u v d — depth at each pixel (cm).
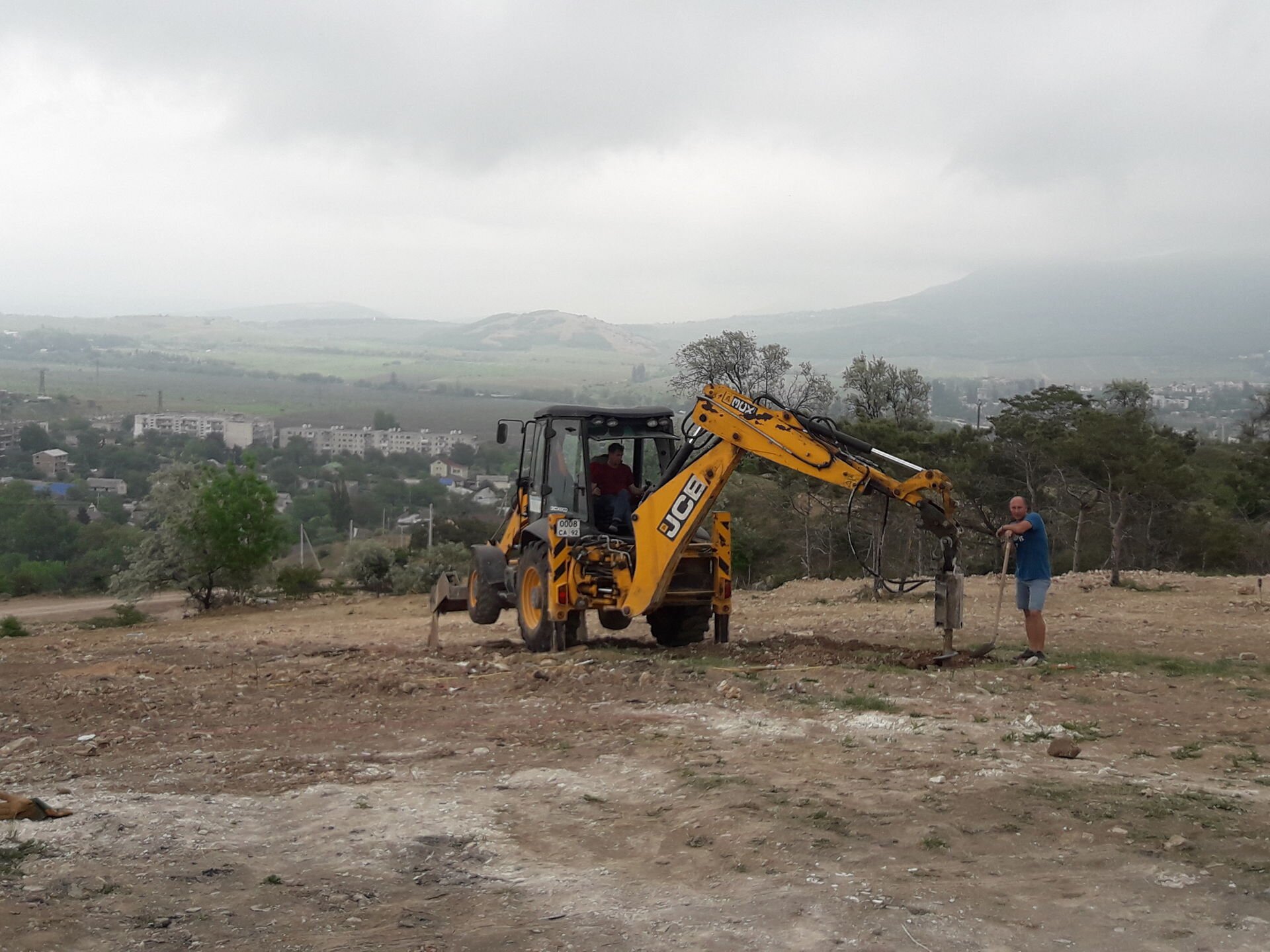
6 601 6338
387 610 3103
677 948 466
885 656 1238
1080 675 1082
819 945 462
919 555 2920
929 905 497
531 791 712
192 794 725
